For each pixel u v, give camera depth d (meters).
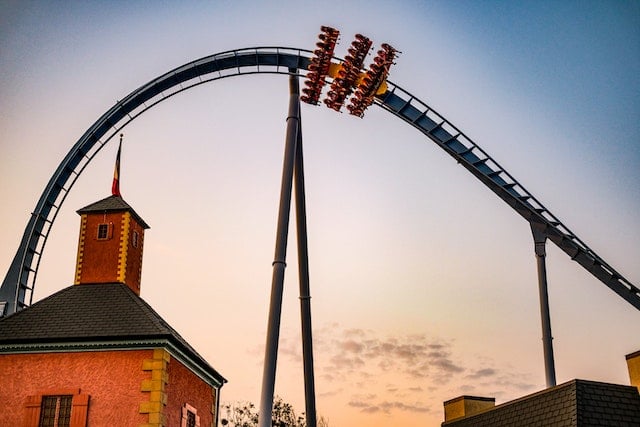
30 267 45.34
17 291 44.06
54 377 31.36
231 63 46.34
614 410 24.73
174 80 47.25
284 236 36.94
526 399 27.78
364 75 41.91
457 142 43.72
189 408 34.66
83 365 31.48
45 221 46.28
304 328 41.09
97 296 35.19
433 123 43.81
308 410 39.75
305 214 42.69
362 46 41.56
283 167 38.97
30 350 31.77
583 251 42.00
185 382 34.56
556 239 42.56
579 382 25.42
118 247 36.94
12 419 30.84
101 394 31.02
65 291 35.72
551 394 26.45
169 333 31.69
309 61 45.19
